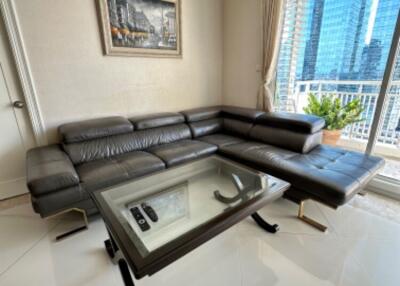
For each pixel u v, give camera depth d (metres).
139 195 1.56
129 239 1.04
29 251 1.51
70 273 1.34
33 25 1.92
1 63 1.90
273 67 2.77
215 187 1.68
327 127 2.86
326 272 1.32
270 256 1.44
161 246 1.00
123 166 1.85
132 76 2.57
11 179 2.16
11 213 1.92
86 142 2.05
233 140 2.58
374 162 1.84
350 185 1.49
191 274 1.32
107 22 2.24
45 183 1.46
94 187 1.67
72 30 2.11
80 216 1.87
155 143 2.40
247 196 1.42
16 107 2.04
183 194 1.60
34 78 2.02
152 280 1.29
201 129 2.78
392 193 2.07
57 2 1.98
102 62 2.34
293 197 1.77
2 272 1.35
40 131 2.15
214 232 1.12
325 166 1.79
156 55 2.68
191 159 2.18
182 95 3.09
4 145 2.06
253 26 2.91
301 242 1.56
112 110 2.52
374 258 1.41
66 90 2.20
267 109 2.90
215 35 3.24
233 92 3.42
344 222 1.75
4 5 1.76
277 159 1.91
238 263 1.39
